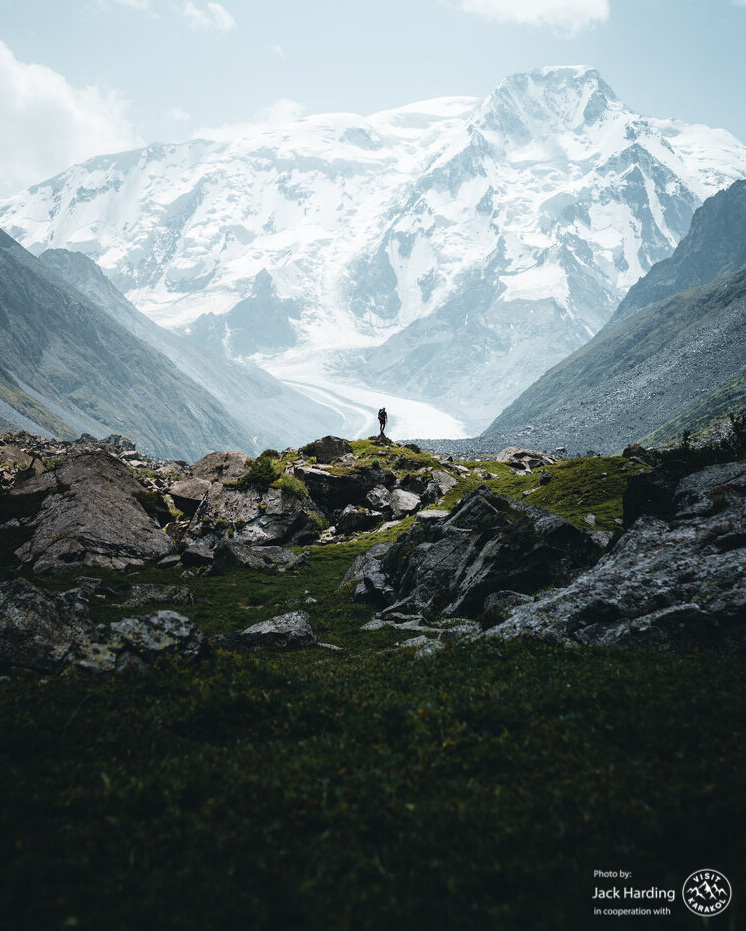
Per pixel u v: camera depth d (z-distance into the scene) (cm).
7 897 761
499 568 2872
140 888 784
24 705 1378
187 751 1186
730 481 2517
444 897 749
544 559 2853
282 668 1850
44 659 2016
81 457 5906
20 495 5741
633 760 1015
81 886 786
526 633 2033
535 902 727
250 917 730
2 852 855
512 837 839
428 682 1577
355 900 746
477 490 4256
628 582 2105
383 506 6488
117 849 869
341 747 1147
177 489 6512
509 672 1619
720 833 805
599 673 1505
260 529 5900
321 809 941
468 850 829
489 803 925
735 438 3095
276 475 6506
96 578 4012
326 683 1650
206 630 3173
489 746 1105
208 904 753
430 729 1210
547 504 5566
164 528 5878
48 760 1117
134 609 3397
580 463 6469
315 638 2803
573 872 760
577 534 3105
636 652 1748
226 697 1373
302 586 4222
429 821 892
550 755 1060
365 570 3844
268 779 1020
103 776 1044
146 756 1160
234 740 1241
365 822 905
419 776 1030
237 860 833
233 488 6350
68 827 906
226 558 4697
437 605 3119
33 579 3969
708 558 2098
